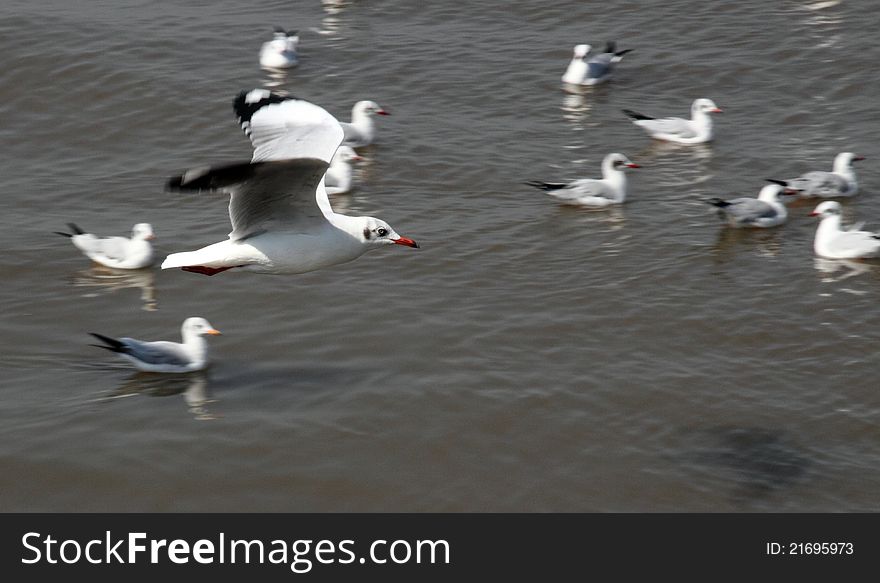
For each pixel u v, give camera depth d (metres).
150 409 18.83
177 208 26.08
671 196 26.61
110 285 22.84
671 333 21.00
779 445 18.03
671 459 17.73
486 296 22.23
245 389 19.38
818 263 23.59
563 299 22.14
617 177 26.11
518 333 20.94
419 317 21.45
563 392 19.16
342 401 18.95
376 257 23.66
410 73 32.41
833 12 35.47
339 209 25.72
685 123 29.09
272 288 22.50
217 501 16.94
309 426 18.33
